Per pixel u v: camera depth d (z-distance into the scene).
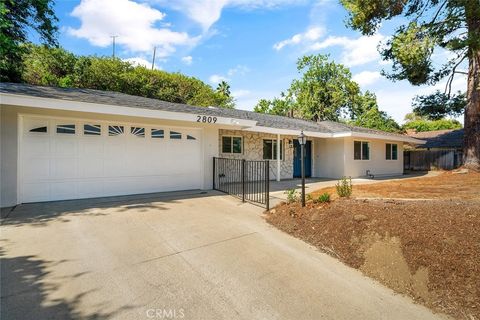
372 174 15.30
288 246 4.31
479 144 11.91
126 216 5.56
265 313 2.56
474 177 10.00
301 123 15.28
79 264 3.36
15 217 5.25
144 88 23.48
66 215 5.48
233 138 11.83
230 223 5.36
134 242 4.17
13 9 10.38
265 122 12.00
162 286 2.96
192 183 9.17
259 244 4.34
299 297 2.87
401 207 4.66
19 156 6.26
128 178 7.89
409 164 20.94
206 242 4.32
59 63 20.31
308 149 15.14
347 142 14.01
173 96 25.69
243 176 7.44
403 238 3.70
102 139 7.43
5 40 9.53
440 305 2.78
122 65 23.12
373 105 29.77
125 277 3.11
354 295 2.96
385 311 2.69
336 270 3.55
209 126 9.43
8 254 3.57
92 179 7.30
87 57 21.80
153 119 8.08
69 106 5.85
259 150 12.79
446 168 19.08
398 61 11.80
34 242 4.00
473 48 9.35
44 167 6.62
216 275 3.27
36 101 5.46
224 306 2.65
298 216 5.34
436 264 3.20
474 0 8.73
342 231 4.36
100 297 2.69
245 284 3.09
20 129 6.29
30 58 19.27
